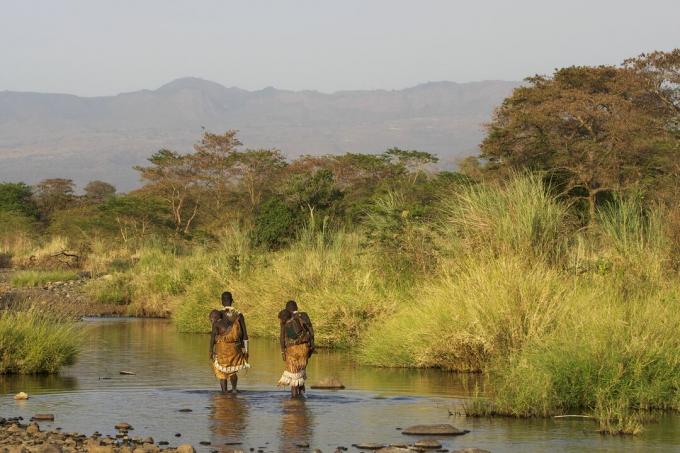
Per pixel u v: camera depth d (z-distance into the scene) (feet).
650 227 84.17
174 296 144.25
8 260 234.38
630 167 232.53
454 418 53.78
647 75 280.10
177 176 375.45
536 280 73.15
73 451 44.09
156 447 44.57
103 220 314.35
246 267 125.90
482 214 87.35
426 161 365.81
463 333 72.74
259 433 49.65
